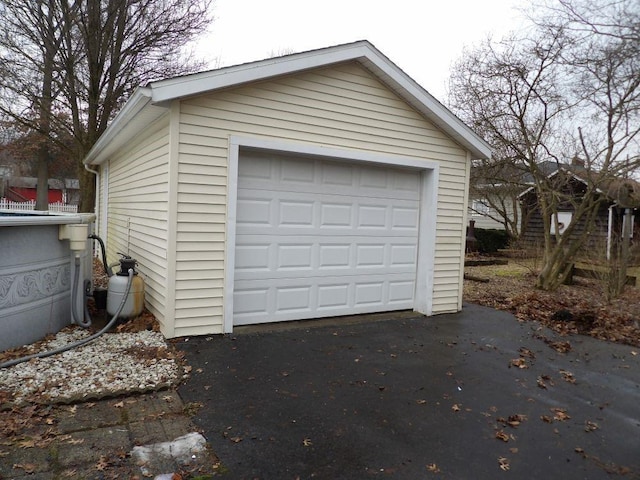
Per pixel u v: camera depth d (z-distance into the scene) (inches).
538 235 632.4
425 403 141.6
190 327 192.2
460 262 275.0
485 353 196.9
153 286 211.9
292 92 209.9
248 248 211.2
